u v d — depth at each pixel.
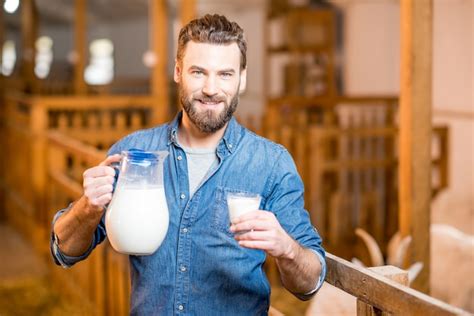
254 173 1.85
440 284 3.79
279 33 11.80
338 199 5.90
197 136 1.87
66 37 22.12
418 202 3.32
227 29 1.75
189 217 1.84
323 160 5.83
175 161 1.89
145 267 1.87
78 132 7.06
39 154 6.70
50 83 12.89
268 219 1.60
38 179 6.70
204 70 1.74
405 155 3.33
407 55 3.28
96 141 7.16
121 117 7.29
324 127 6.04
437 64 7.80
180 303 1.85
